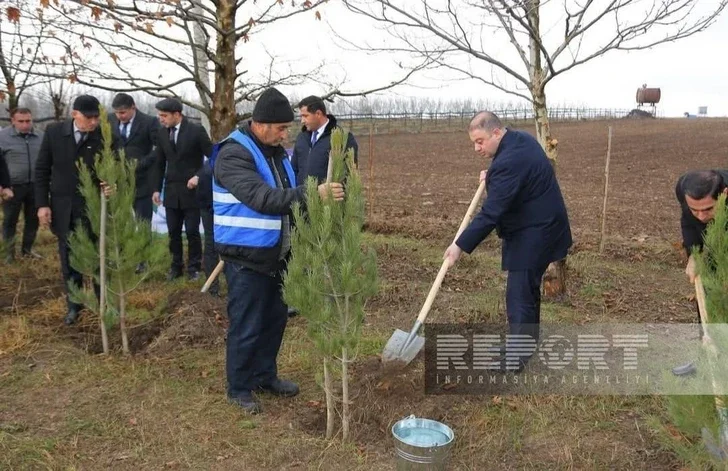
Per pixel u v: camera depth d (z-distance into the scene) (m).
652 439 3.48
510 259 4.24
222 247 3.68
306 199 3.30
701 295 2.82
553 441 3.51
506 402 3.92
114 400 3.96
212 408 3.86
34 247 8.14
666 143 25.91
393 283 6.45
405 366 4.16
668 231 9.46
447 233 8.90
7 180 6.46
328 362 3.55
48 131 4.94
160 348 4.80
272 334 4.00
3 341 4.75
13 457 3.32
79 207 4.99
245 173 3.50
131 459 3.35
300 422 3.77
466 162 21.70
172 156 6.35
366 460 3.34
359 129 37.12
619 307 5.64
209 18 5.49
